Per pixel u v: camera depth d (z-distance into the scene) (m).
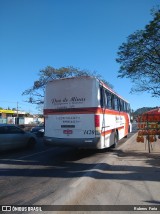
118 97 17.14
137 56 22.92
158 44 22.12
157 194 6.87
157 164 10.72
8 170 10.02
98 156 13.41
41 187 7.56
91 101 12.27
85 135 12.23
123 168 9.91
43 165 11.09
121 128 18.44
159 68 23.45
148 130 14.90
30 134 17.38
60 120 12.68
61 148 17.09
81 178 8.09
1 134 15.41
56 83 12.94
